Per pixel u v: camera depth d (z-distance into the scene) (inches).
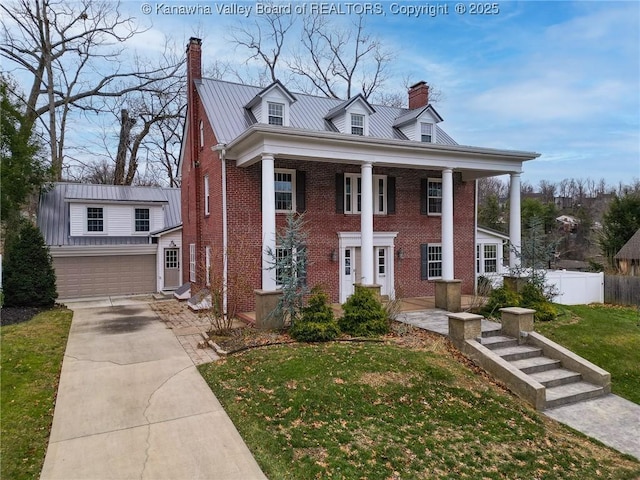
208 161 608.7
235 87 676.1
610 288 767.7
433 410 272.4
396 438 232.7
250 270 543.2
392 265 644.7
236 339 400.2
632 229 1075.9
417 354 358.6
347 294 609.6
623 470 227.5
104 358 353.7
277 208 565.6
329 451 214.1
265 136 457.7
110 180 1369.3
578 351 418.0
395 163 540.7
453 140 765.9
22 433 225.5
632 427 284.2
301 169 578.6
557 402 317.1
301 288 429.1
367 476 195.6
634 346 438.6
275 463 203.2
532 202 1722.4
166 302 684.7
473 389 312.0
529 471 216.1
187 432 232.1
